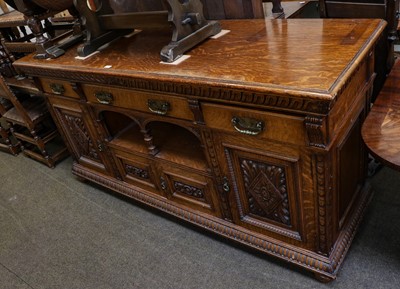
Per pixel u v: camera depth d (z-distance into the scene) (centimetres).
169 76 109
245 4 143
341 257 122
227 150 116
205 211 149
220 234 144
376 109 108
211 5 152
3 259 166
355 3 136
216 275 138
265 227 129
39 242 171
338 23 118
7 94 197
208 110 108
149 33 154
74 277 150
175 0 116
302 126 92
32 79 166
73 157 198
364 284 122
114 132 167
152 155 148
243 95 95
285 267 134
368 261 129
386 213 145
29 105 223
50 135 223
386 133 97
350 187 128
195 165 137
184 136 157
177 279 140
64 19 239
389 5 127
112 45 150
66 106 167
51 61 150
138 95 126
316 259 121
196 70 108
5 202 203
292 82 89
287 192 112
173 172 146
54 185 210
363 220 144
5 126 266
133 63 126
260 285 130
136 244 159
